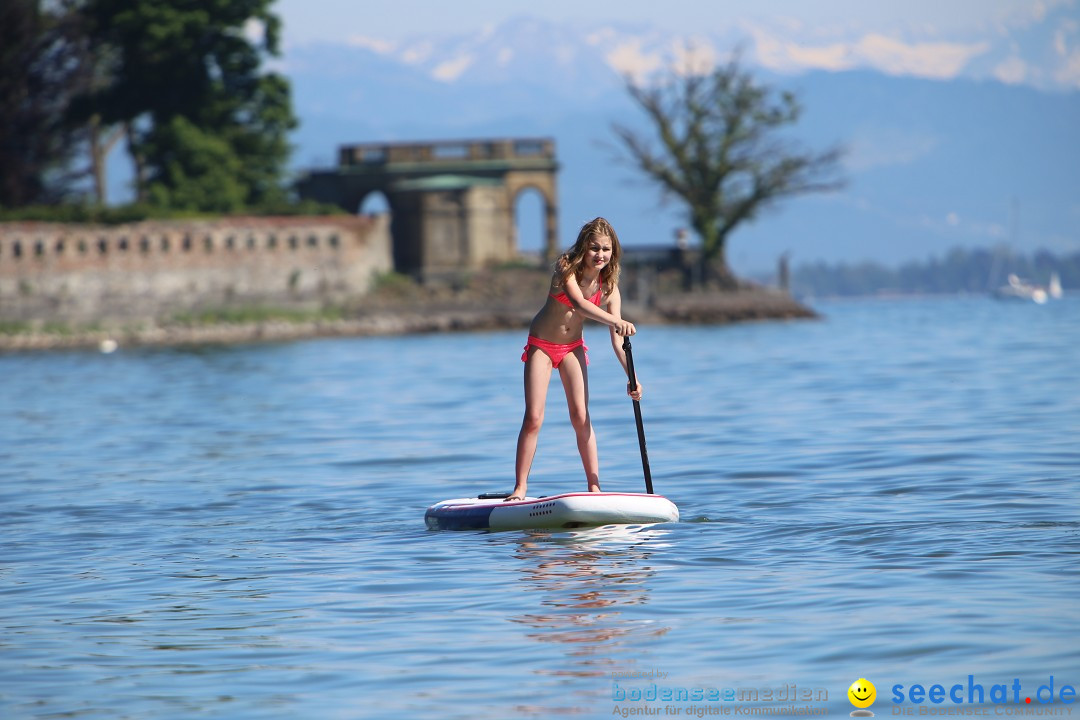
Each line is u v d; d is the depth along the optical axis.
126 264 143.12
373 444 35.81
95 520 23.77
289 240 149.50
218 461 33.00
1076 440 30.91
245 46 156.25
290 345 123.12
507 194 157.50
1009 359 67.62
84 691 12.98
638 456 30.81
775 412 41.47
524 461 22.05
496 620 15.26
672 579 17.00
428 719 11.90
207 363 92.00
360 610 16.00
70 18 147.62
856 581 16.42
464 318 147.75
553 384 59.38
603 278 21.98
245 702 12.52
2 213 141.12
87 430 43.44
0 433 43.22
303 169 164.88
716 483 25.80
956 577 16.38
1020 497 22.41
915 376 56.78
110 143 162.50
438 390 58.31
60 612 16.31
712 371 66.44
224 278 147.12
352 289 151.25
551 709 12.07
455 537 20.81
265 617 15.80
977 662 12.93
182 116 153.88
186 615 16.00
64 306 140.50
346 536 21.28
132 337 139.75
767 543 19.14
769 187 162.75
